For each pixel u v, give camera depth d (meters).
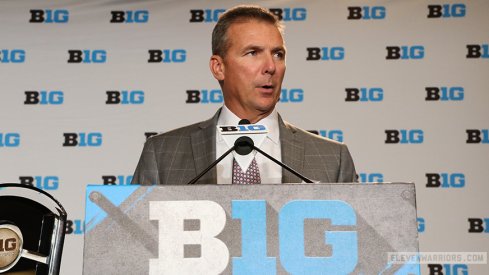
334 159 1.81
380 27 3.04
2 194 1.17
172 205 1.08
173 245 1.07
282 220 1.08
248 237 1.08
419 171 2.92
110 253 1.07
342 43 3.03
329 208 1.09
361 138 2.96
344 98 2.99
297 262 1.07
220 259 1.07
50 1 3.11
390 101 2.98
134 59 3.06
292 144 1.80
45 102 3.03
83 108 3.03
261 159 1.76
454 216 2.88
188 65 3.06
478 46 3.00
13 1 3.10
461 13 3.03
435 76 2.99
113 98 3.04
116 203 1.08
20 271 1.14
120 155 2.99
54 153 2.99
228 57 1.80
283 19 3.06
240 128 1.37
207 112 3.03
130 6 3.10
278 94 1.81
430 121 2.95
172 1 3.10
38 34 3.08
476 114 2.95
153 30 3.09
